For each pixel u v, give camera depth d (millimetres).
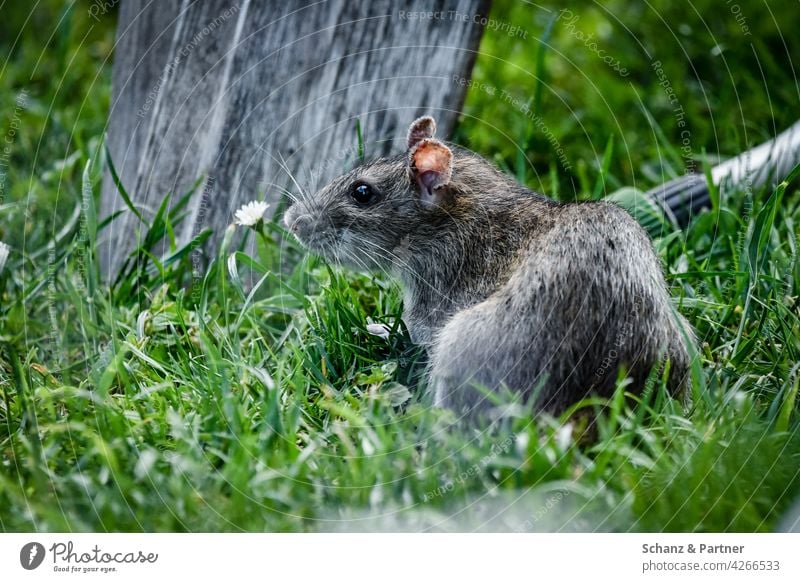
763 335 6781
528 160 8898
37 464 5398
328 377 6562
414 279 7316
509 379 5867
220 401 5902
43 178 9453
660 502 5410
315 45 8297
